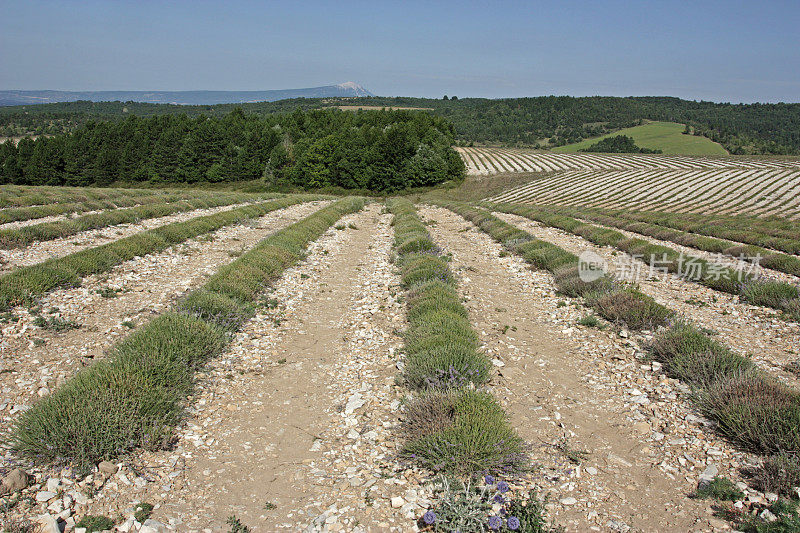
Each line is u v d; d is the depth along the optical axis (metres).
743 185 78.56
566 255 17.08
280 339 10.06
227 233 23.38
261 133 107.75
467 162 127.50
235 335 9.98
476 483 5.36
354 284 14.93
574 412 7.02
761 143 164.00
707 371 7.69
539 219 35.28
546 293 13.78
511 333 10.41
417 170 95.50
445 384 7.22
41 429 5.55
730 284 13.59
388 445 6.18
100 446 5.56
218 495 5.18
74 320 10.03
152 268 15.18
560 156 136.50
